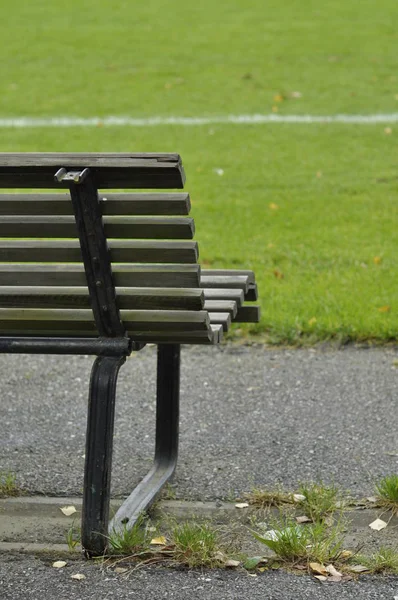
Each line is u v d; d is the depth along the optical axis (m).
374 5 57.91
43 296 7.99
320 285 17.56
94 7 59.50
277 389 12.95
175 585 7.64
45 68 45.28
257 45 48.97
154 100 39.28
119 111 37.62
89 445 8.12
